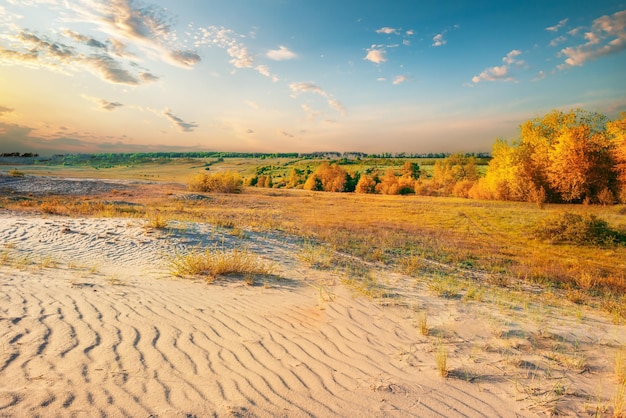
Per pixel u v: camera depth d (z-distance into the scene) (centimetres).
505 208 3203
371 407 283
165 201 3266
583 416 285
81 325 398
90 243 997
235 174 5512
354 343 423
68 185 4028
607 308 719
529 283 988
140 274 735
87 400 256
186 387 291
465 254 1382
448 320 525
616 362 373
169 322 440
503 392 318
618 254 1498
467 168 5944
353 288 701
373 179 6694
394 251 1359
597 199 3516
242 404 274
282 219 2295
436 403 295
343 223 2178
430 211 3002
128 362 323
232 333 425
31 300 473
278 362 357
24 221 1248
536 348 430
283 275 800
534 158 3850
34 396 252
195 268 766
